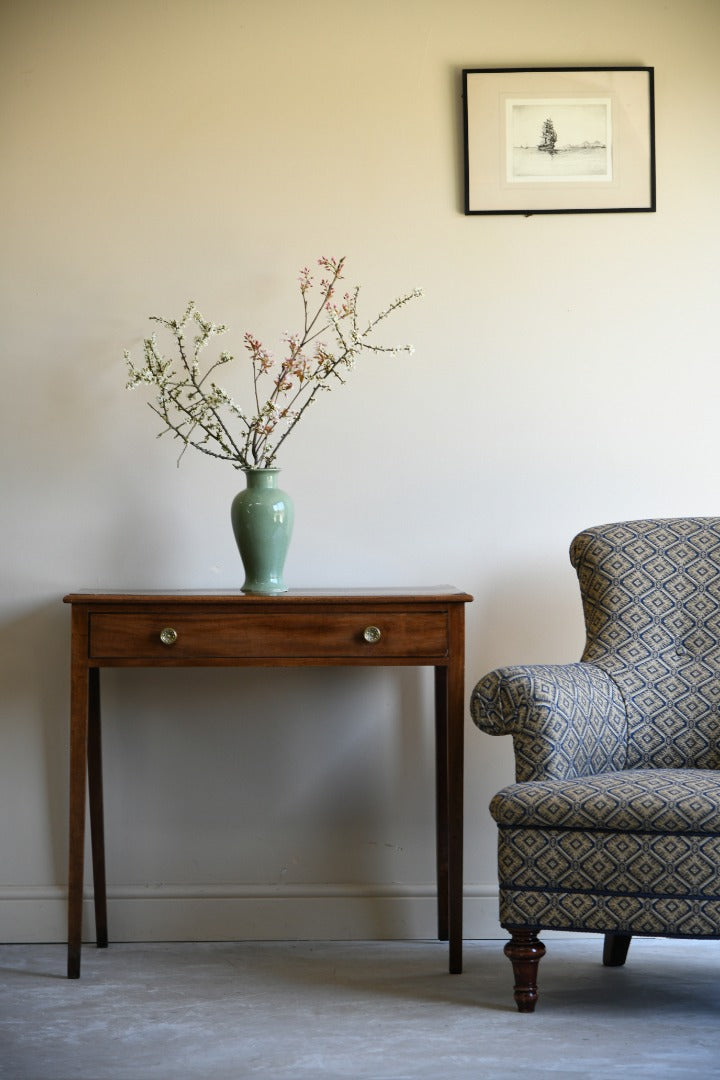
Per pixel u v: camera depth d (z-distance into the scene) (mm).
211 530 2895
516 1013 2223
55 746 2857
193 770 2869
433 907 2830
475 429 2912
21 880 2842
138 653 2467
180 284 2895
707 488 2914
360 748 2881
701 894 2035
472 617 2902
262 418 2648
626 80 2904
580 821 2094
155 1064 1979
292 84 2904
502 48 2895
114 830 2857
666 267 2891
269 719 2875
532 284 2912
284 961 2609
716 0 2908
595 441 2912
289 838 2869
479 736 2877
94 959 2639
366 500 2904
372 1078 1915
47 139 2883
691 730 2463
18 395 2883
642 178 2908
